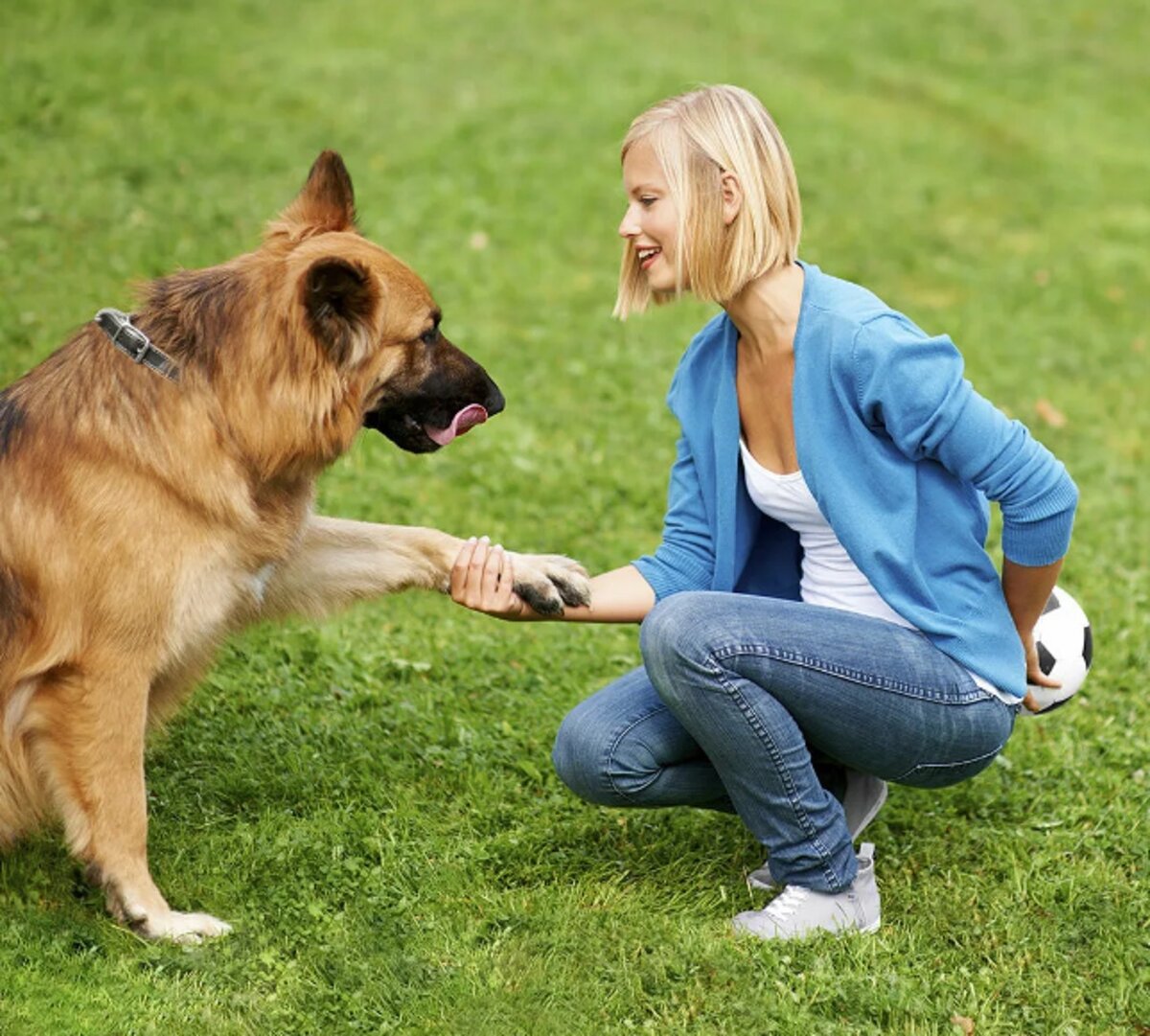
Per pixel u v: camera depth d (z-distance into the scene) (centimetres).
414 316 348
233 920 342
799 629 315
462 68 1160
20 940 326
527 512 597
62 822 350
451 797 404
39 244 725
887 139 1185
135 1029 297
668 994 317
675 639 315
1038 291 956
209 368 329
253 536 339
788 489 326
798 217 315
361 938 331
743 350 330
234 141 934
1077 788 417
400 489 593
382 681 465
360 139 994
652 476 646
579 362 749
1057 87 1416
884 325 303
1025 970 332
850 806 361
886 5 1554
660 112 316
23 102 909
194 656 349
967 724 319
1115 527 636
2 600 331
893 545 309
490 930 340
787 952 328
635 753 340
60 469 329
